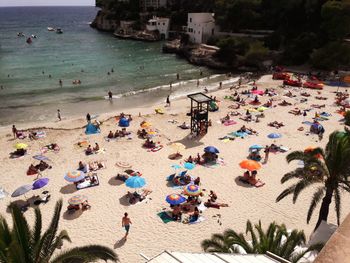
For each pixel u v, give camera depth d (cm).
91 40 13300
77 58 9081
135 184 2481
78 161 3166
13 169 3020
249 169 2734
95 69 7675
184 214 2364
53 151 3381
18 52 10050
